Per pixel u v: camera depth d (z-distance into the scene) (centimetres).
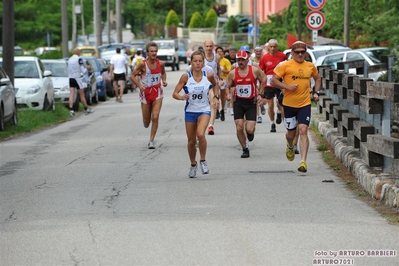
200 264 1816
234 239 2045
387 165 2678
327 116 4566
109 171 3281
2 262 1877
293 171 3200
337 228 2167
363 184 2738
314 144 4034
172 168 3331
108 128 5225
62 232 2164
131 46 15325
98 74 8500
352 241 2025
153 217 2333
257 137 4400
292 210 2412
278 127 4919
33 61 6438
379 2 9188
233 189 2786
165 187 2855
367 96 2766
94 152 3938
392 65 4700
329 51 7188
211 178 3050
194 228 2175
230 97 3578
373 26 8525
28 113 5869
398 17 8194
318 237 2064
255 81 3572
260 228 2169
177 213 2386
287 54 7475
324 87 4922
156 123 4016
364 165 2852
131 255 1905
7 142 4581
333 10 10275
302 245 1983
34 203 2609
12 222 2322
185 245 1989
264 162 3466
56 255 1925
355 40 9825
